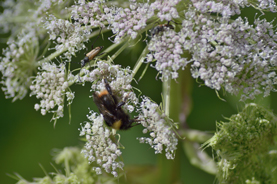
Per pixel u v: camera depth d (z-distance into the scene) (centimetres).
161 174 39
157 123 33
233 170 35
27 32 36
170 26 34
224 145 34
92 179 36
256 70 34
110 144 34
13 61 36
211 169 38
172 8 34
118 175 35
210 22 34
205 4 34
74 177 35
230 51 33
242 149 34
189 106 39
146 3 34
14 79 36
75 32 35
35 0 36
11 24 37
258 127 34
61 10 35
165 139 33
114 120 34
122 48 34
